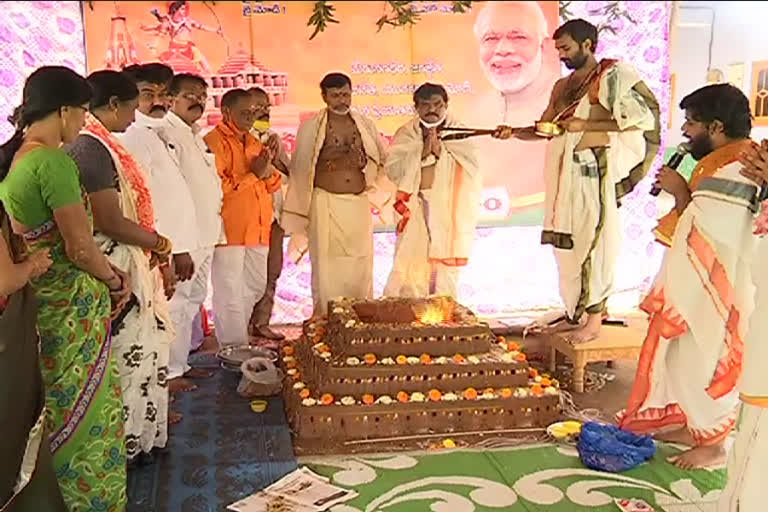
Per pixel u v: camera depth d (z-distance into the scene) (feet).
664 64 17.94
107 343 8.66
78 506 8.49
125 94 9.69
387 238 18.31
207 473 10.09
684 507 9.30
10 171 8.11
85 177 8.99
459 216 15.62
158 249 9.84
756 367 7.85
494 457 10.71
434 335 11.86
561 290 14.29
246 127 15.12
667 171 10.83
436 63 17.93
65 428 8.32
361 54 17.65
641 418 11.19
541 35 18.07
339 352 11.82
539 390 11.82
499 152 18.37
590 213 13.76
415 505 9.34
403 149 15.30
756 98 12.40
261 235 15.43
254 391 12.89
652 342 10.99
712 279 10.07
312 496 9.52
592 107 13.61
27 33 16.01
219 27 17.06
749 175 8.65
